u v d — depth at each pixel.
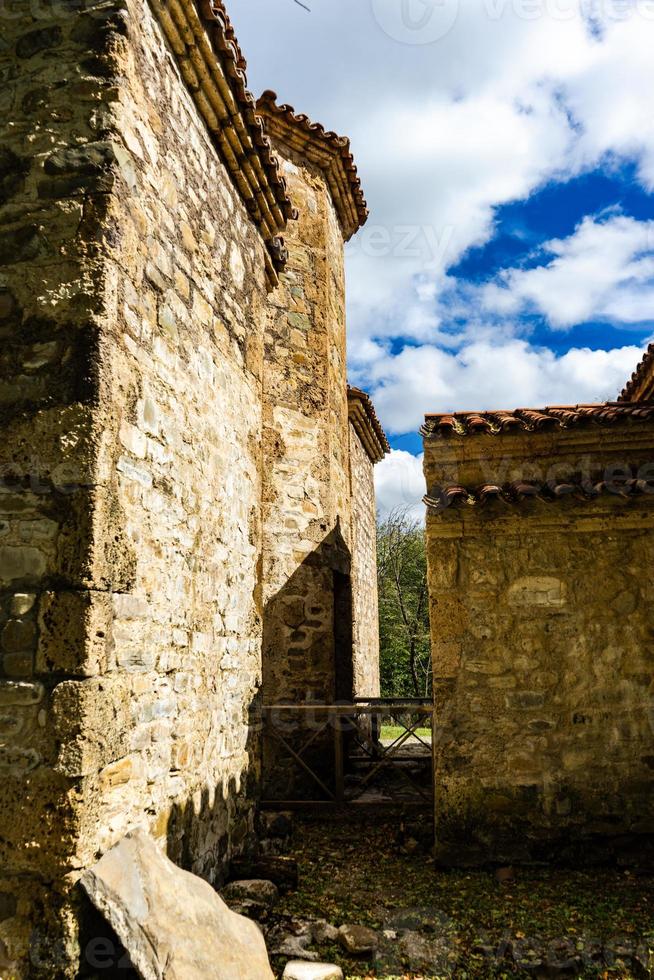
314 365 8.10
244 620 4.64
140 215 3.24
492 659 5.08
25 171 3.03
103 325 2.86
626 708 4.98
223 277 4.46
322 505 7.79
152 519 3.24
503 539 5.23
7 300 2.94
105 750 2.70
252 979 2.71
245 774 4.55
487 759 4.95
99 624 2.71
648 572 5.14
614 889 4.41
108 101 3.04
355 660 10.17
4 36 3.20
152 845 2.87
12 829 2.52
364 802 6.43
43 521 2.75
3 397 2.87
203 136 4.16
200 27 3.64
